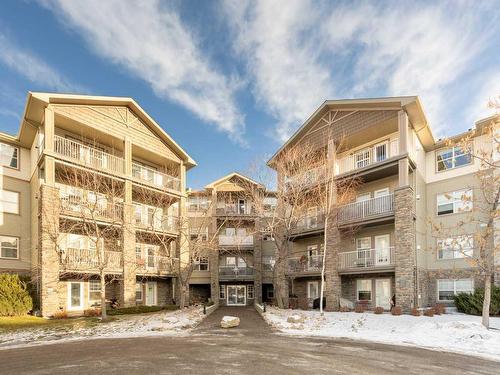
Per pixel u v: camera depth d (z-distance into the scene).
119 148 26.48
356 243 25.03
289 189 25.36
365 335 13.62
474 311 19.09
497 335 11.98
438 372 7.96
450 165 23.86
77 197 21.80
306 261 26.38
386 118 22.39
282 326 16.12
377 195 24.44
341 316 19.16
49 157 20.44
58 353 10.43
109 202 23.28
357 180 24.48
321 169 24.67
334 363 8.81
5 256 22.00
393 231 22.94
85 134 24.20
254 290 32.62
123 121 25.36
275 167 28.12
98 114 23.80
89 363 8.95
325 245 21.52
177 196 28.53
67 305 21.72
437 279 22.92
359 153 25.91
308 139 26.92
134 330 15.45
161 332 14.95
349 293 24.78
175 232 27.73
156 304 27.53
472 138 21.44
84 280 22.98
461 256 22.05
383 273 22.53
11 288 18.56
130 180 24.84
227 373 7.83
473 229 21.52
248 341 12.30
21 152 23.88
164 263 27.09
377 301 23.12
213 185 33.53
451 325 13.45
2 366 8.85
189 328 16.12
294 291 28.50
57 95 20.92
